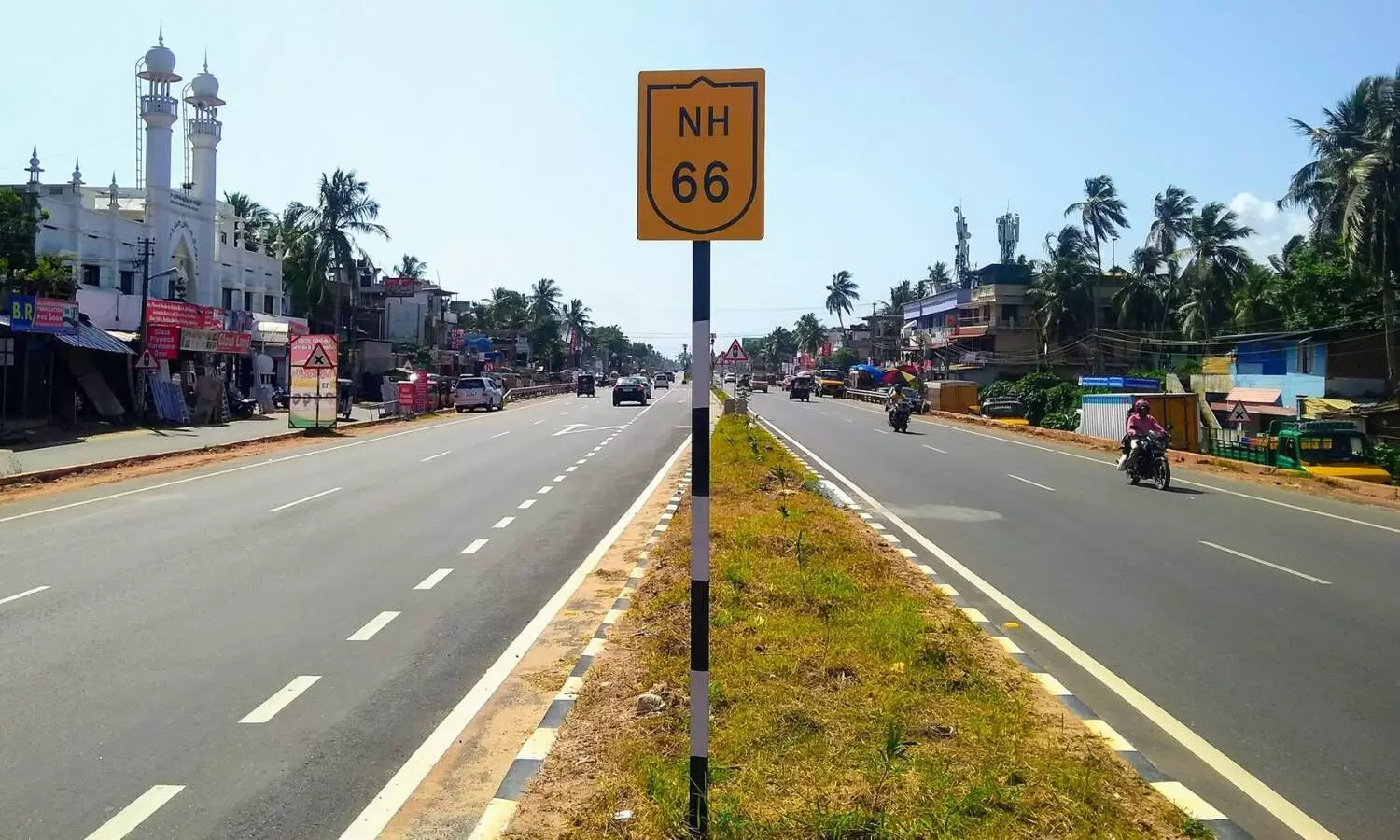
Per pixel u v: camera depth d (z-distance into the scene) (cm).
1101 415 3247
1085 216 6412
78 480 1777
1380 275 3416
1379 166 3234
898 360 8862
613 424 3688
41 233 3431
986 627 784
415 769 503
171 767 500
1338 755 525
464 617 813
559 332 12494
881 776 427
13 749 521
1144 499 1673
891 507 1538
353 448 2525
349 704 600
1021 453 2625
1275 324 4706
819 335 13512
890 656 621
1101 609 866
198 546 1127
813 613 730
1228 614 847
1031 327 6594
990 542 1216
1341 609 867
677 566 901
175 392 3100
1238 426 3578
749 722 498
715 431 2714
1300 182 3788
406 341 7350
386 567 1015
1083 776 436
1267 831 436
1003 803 404
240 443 2519
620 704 559
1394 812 455
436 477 1866
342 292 6172
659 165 398
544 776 467
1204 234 5512
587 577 976
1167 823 404
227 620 798
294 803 462
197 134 4306
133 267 3862
